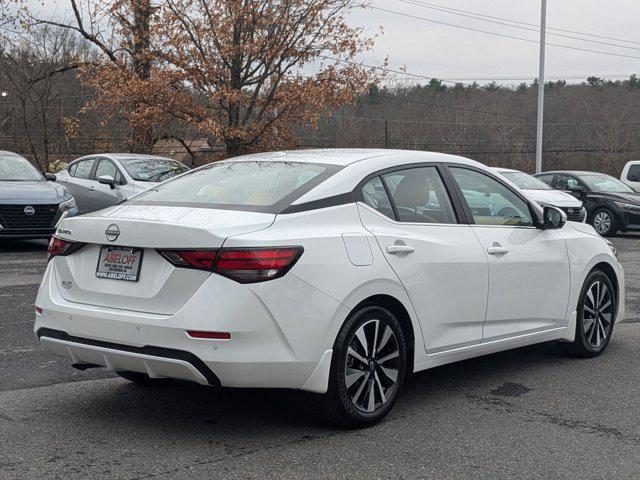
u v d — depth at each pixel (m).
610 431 4.80
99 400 5.26
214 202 4.83
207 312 4.17
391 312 4.98
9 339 6.83
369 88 18.48
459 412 5.14
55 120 26.48
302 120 18.64
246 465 4.14
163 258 4.36
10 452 4.27
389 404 4.91
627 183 23.56
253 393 5.46
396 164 5.32
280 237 4.39
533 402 5.40
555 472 4.13
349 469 4.12
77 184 15.44
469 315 5.43
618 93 66.06
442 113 63.34
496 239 5.71
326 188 4.82
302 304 4.36
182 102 17.72
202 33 17.09
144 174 14.66
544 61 31.28
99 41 21.08
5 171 13.55
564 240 6.37
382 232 4.93
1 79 26.23
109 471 4.02
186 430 4.68
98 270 4.62
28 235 12.41
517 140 62.34
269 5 17.52
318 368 4.45
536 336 6.08
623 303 7.10
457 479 4.01
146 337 4.28
